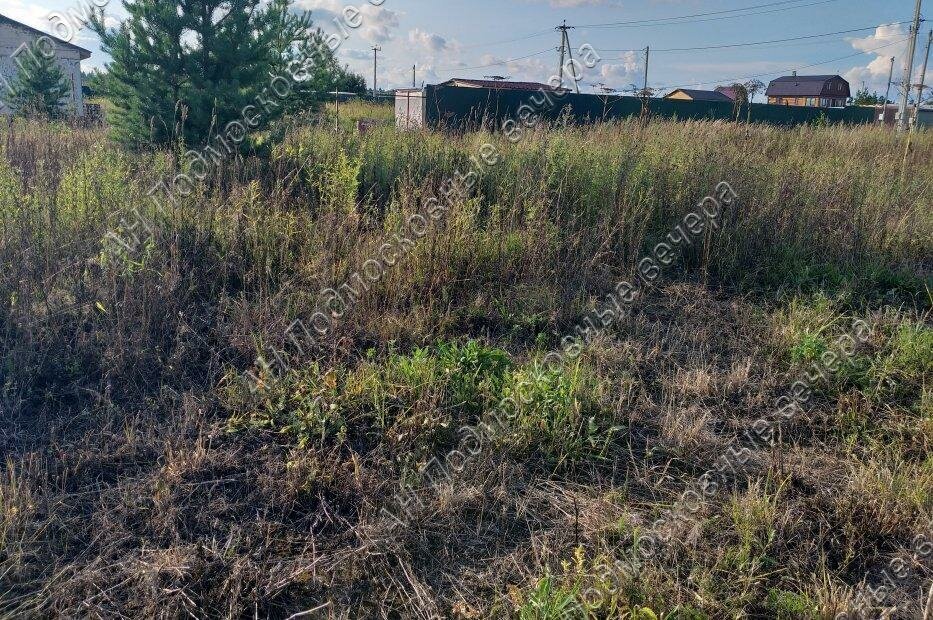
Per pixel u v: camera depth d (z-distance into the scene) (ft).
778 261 22.71
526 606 9.00
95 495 11.01
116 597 9.18
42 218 17.46
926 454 13.34
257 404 13.30
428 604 9.49
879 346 17.62
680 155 26.94
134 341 14.21
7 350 13.79
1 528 9.84
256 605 9.21
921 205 27.09
